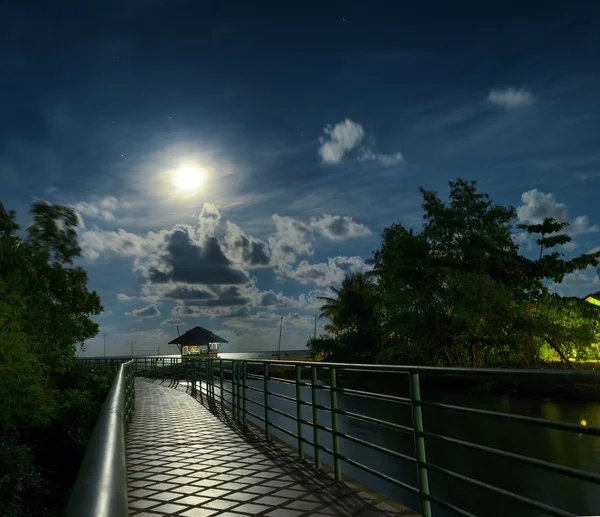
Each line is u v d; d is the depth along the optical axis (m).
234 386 12.80
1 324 8.86
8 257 12.84
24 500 8.16
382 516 5.14
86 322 17.94
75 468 11.17
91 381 20.84
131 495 6.31
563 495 14.47
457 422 25.48
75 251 17.92
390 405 32.62
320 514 5.31
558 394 30.42
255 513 5.46
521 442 20.88
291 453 8.29
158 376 34.53
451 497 14.66
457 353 39.81
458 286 36.84
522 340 36.00
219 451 8.76
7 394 8.64
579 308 35.75
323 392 39.47
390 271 41.59
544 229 37.75
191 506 5.80
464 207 40.09
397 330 41.28
